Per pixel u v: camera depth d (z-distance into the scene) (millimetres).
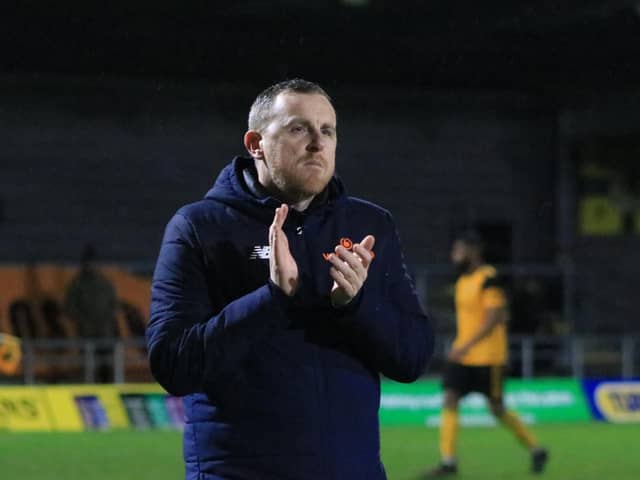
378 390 9648
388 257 9828
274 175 9445
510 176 65625
